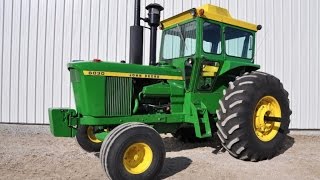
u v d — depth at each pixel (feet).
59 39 23.57
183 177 11.91
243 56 16.53
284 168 13.42
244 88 14.47
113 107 13.16
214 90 15.84
